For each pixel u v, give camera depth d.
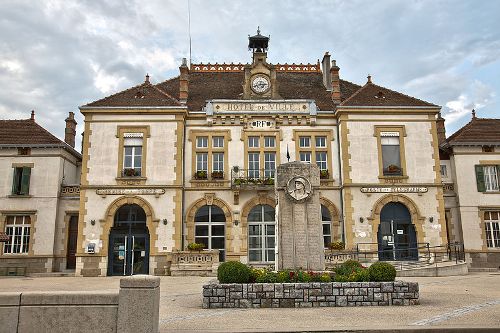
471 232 29.81
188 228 27.39
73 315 7.49
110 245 26.97
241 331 8.73
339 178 28.47
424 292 15.20
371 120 28.56
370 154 28.11
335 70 31.05
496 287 16.94
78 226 26.92
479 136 31.23
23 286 19.64
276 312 11.17
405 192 27.78
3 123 31.41
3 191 29.27
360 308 11.70
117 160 27.61
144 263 26.86
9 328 7.40
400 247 27.39
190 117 28.89
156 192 27.20
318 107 30.12
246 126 28.91
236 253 27.20
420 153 28.31
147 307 7.50
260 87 29.80
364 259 25.64
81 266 26.36
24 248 28.84
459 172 30.66
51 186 29.44
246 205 27.80
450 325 9.10
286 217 14.77
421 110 28.56
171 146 27.91
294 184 14.95
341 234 27.73
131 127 28.02
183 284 19.91
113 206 27.06
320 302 12.09
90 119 28.05
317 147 29.00
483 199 30.27
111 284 20.70
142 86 29.88
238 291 12.19
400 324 9.38
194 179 28.02
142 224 27.28
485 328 8.78
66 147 30.19
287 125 29.14
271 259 27.50
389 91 30.44
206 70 34.44
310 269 14.38
